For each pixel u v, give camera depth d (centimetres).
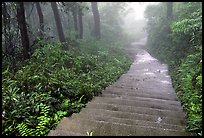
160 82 1126
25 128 411
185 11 1487
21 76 668
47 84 639
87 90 712
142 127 450
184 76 971
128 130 438
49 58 948
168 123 529
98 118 507
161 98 829
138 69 1538
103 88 903
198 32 1028
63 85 673
